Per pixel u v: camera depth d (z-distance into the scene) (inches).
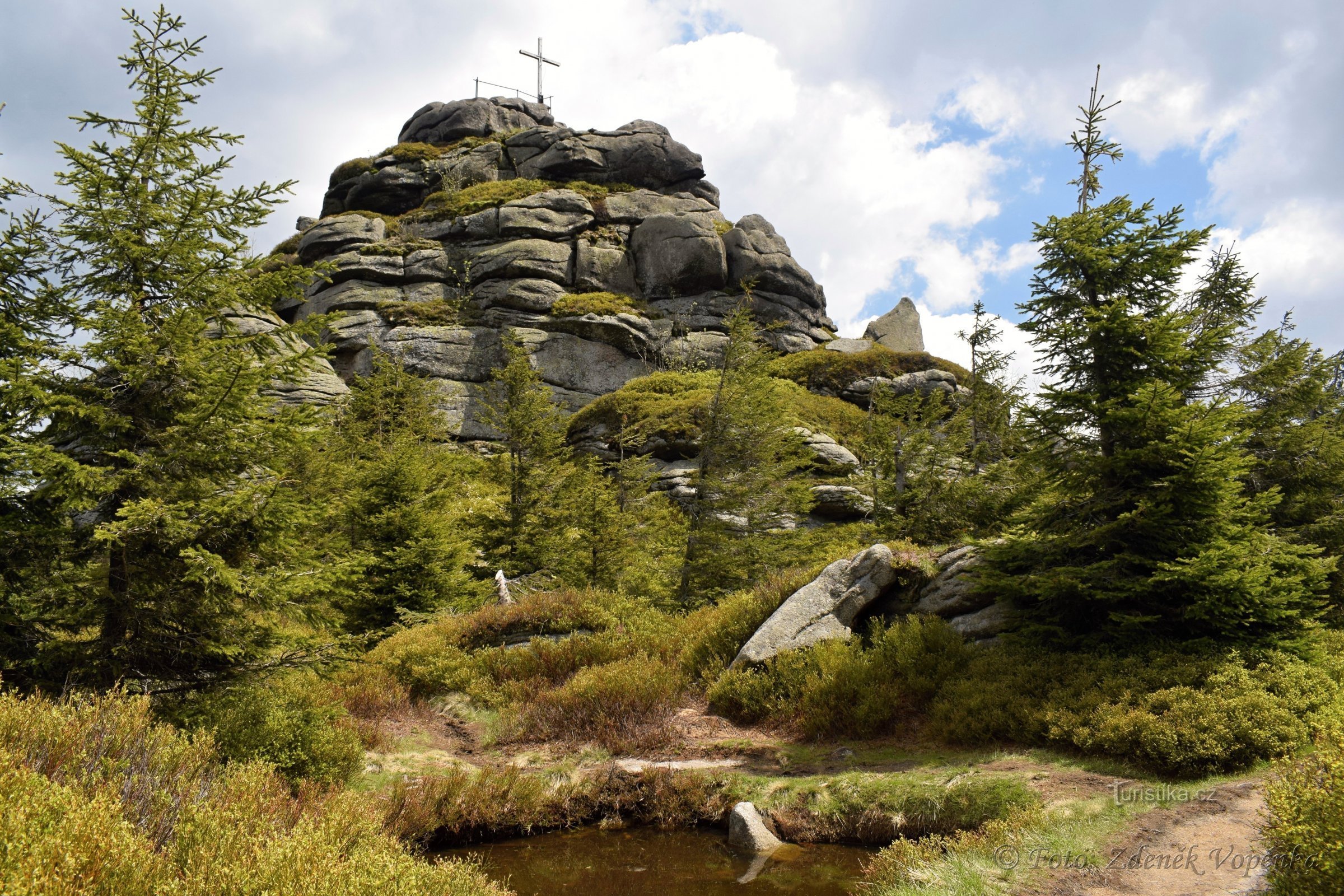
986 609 509.4
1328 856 174.2
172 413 349.1
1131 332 461.7
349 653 382.0
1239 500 433.1
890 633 516.1
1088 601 456.8
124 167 351.3
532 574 890.7
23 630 312.3
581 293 2150.6
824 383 1764.3
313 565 355.3
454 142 2765.7
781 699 497.4
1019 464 508.7
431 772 418.6
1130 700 377.1
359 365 1859.0
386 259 2098.9
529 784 390.9
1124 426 449.7
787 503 933.2
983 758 382.6
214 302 366.0
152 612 326.6
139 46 354.0
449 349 1886.1
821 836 353.1
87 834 141.0
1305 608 438.0
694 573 860.6
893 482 953.5
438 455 1122.7
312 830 181.3
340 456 1061.8
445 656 594.6
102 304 325.7
